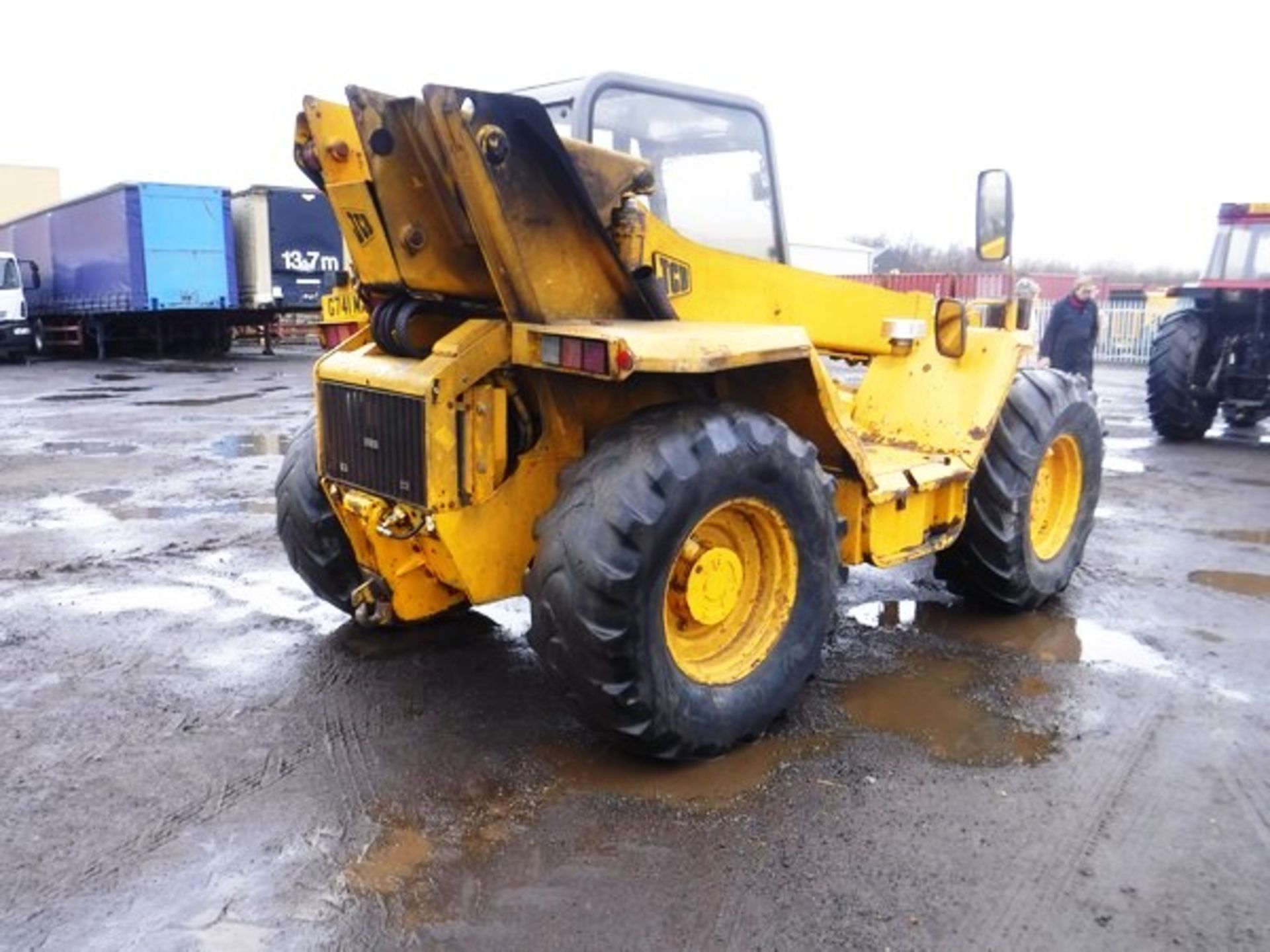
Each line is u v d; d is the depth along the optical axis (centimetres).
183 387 1602
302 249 2275
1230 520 664
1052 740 345
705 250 367
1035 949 240
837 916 252
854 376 538
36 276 2288
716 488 309
